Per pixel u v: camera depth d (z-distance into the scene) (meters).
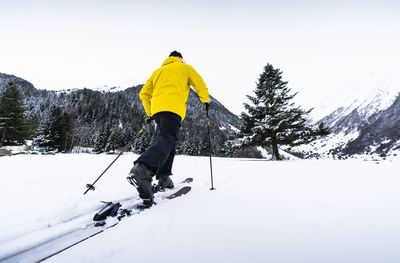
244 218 1.13
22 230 0.94
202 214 1.20
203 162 5.36
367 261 0.70
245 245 0.82
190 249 0.79
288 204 1.41
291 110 12.06
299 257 0.73
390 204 1.41
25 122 26.59
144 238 0.89
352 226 1.02
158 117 1.67
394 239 0.87
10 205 1.33
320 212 1.24
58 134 31.91
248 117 12.63
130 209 1.35
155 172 1.43
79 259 0.73
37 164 3.65
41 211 1.21
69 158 4.97
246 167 4.11
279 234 0.93
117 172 3.04
